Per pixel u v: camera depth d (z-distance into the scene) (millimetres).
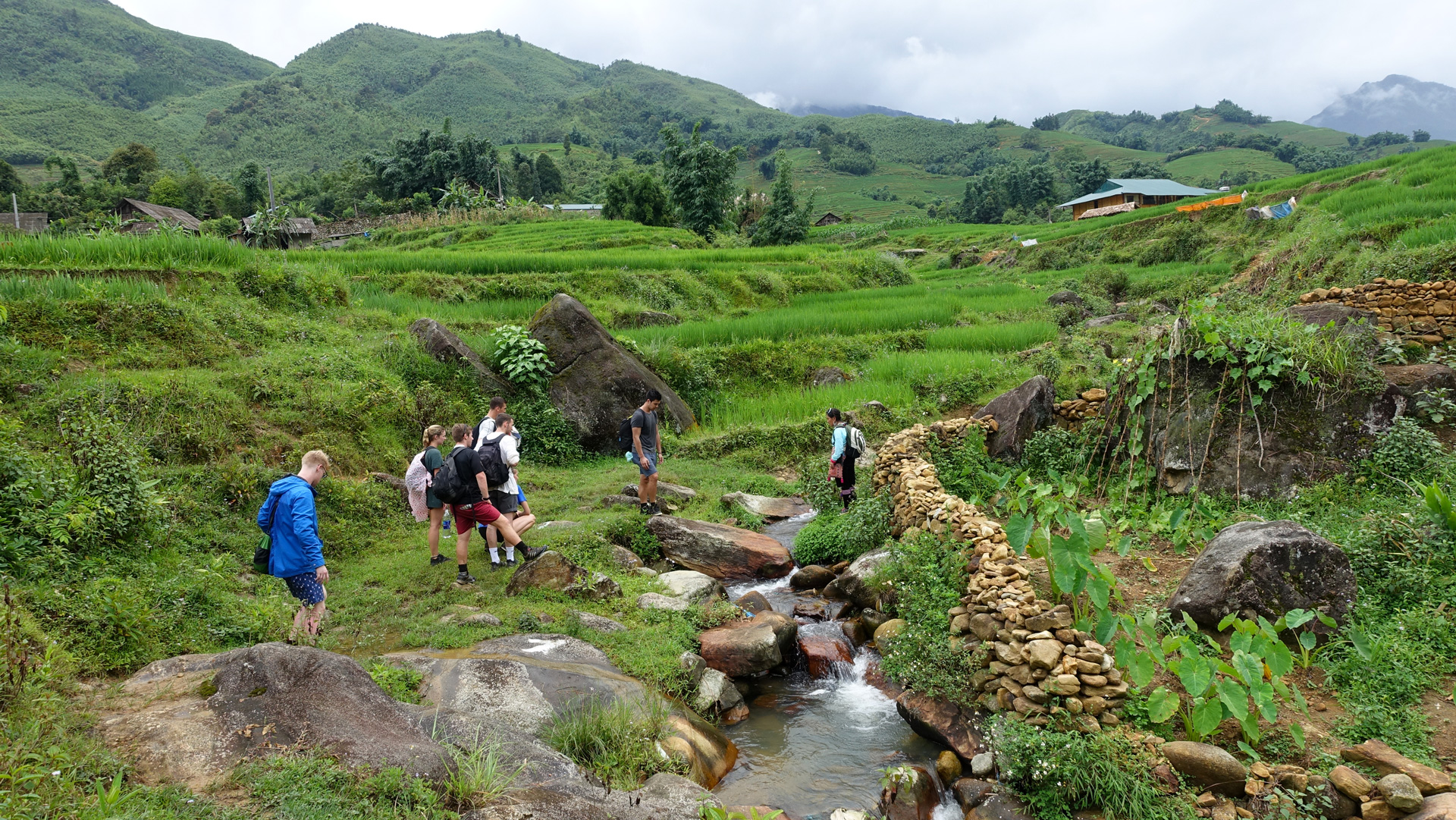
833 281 29016
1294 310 11203
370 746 3953
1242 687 4598
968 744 5180
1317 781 4211
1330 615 5660
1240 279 24984
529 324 16750
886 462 9656
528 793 4020
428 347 13906
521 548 7723
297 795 3508
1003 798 4633
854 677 6562
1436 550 6223
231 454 9398
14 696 3986
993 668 5391
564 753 4719
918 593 6535
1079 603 6070
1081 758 4480
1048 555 5898
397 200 83625
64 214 69562
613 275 23234
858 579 7633
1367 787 4074
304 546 5703
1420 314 11656
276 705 4168
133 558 6723
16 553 5770
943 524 7258
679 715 5449
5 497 6219
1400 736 4523
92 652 5020
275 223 54250
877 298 26109
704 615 7098
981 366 16156
